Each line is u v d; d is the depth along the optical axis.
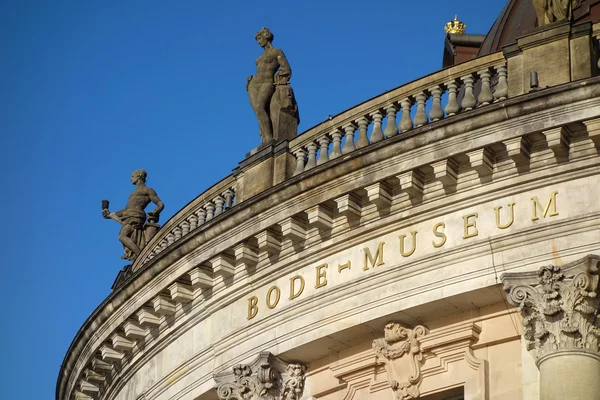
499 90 47.47
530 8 59.78
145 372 56.09
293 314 50.16
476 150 45.91
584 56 46.69
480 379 46.41
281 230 49.91
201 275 52.41
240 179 53.34
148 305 54.56
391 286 47.84
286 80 54.12
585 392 43.31
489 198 46.47
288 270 50.59
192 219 55.50
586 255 44.38
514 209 45.97
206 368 52.62
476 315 47.16
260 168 52.56
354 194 48.34
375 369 49.12
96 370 58.88
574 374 43.59
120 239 61.59
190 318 53.72
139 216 61.62
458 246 46.62
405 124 49.06
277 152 52.47
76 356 59.19
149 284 54.09
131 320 55.47
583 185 45.12
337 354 50.19
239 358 51.44
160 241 56.94
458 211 47.09
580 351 43.91
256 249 51.12
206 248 51.88
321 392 50.28
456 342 47.31
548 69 46.88
